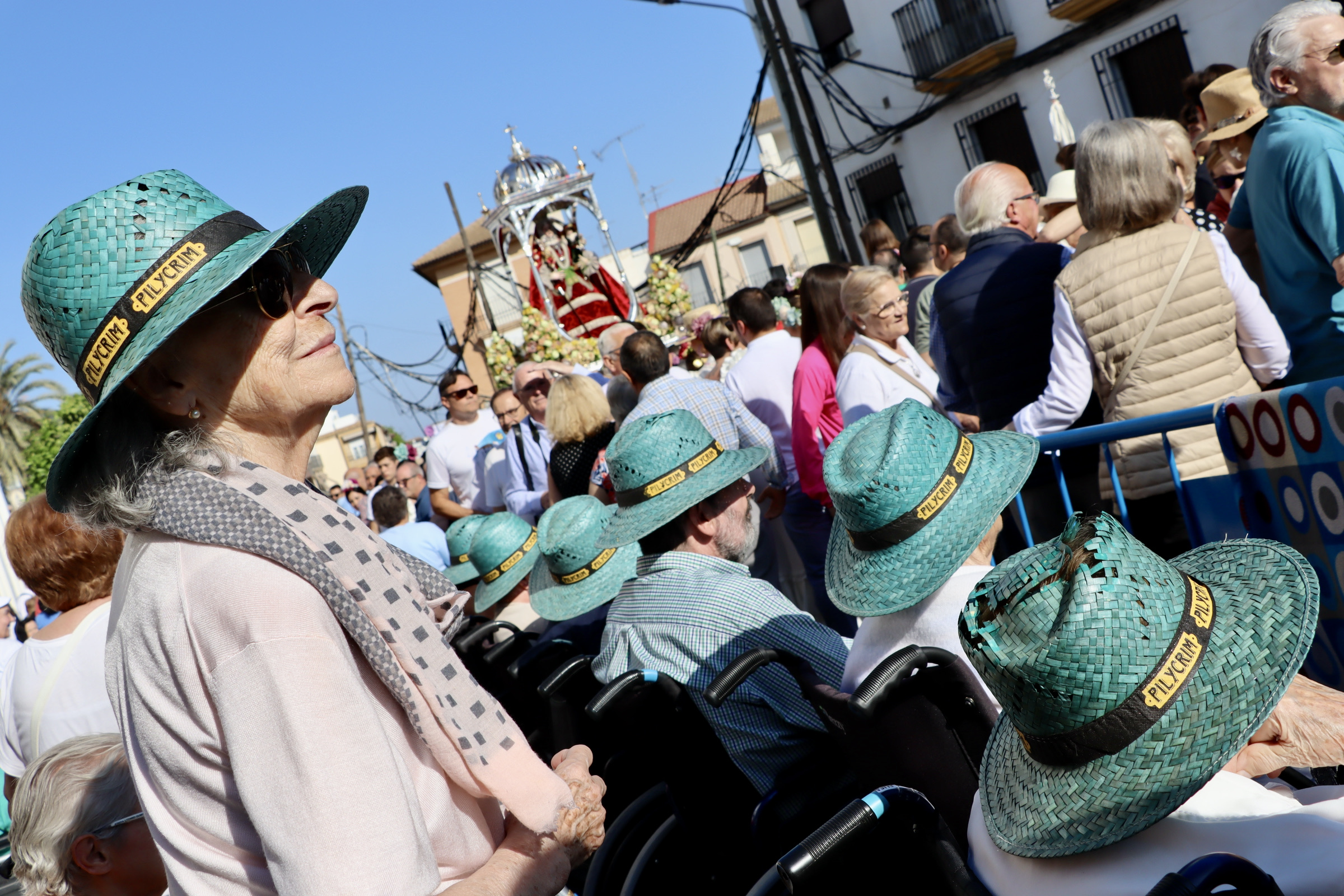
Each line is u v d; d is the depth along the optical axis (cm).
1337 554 247
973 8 1852
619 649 303
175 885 137
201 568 129
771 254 4144
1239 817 146
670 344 1193
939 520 225
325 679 124
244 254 138
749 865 284
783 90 1500
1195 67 1592
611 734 311
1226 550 166
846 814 173
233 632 125
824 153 1536
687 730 273
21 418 5509
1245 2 1502
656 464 321
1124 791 140
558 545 400
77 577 302
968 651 154
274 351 146
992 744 175
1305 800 170
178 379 143
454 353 3145
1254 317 326
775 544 592
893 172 2109
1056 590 145
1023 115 1848
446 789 140
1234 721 140
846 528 239
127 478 138
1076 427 401
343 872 116
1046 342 408
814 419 487
